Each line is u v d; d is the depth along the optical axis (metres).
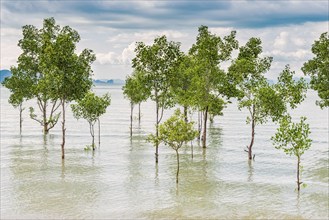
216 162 60.34
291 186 45.50
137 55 56.72
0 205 37.12
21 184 45.44
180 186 45.22
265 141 86.56
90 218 33.62
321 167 57.12
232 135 96.62
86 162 59.44
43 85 59.47
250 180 48.47
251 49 63.56
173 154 67.50
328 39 66.75
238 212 35.62
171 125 44.88
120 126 116.94
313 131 107.31
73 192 42.09
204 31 69.06
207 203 38.38
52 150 70.69
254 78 58.84
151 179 48.66
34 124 118.62
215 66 66.44
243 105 57.94
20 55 83.06
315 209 36.66
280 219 33.81
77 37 65.44
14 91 87.94
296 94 53.34
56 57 56.06
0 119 133.12
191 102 69.31
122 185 45.44
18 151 69.12
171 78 58.69
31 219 33.25
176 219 33.56
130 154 67.19
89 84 67.06
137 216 34.28
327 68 67.00
